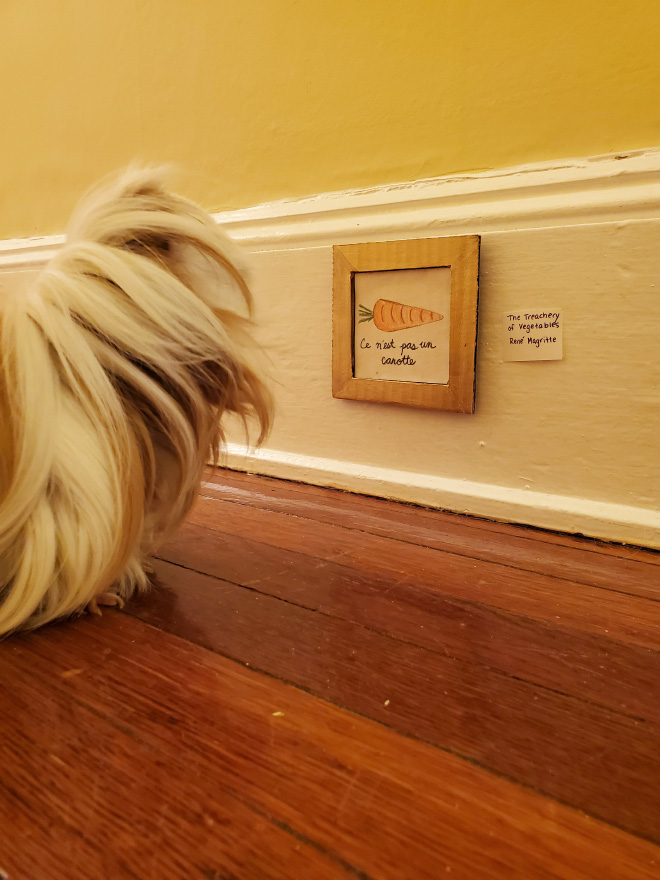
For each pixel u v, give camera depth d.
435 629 0.62
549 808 0.39
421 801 0.39
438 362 0.99
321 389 1.14
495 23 0.90
